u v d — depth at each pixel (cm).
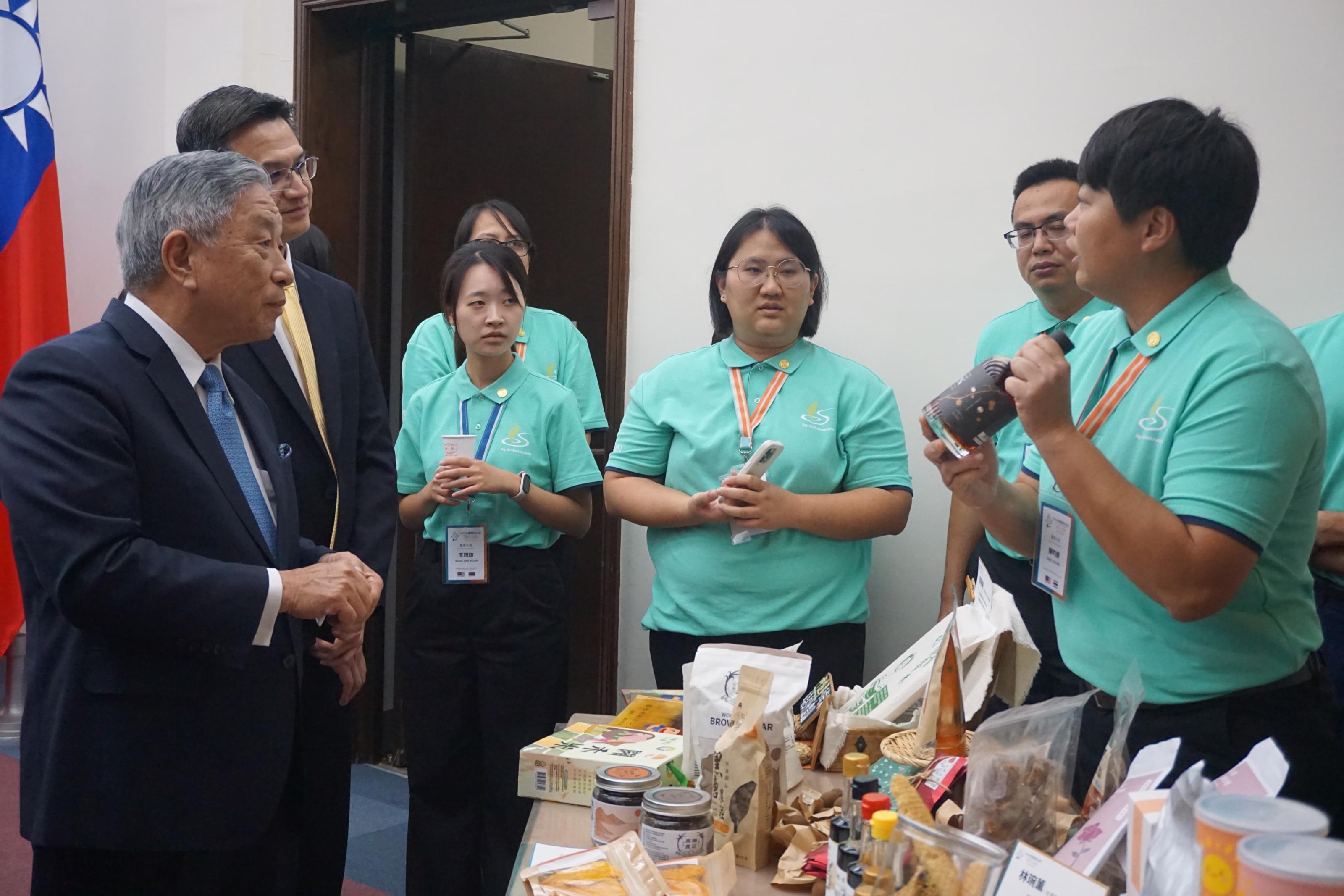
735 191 293
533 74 403
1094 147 126
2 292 365
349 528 204
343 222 372
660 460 239
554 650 259
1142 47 245
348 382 207
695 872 113
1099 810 101
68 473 137
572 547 276
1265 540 115
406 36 375
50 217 374
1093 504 118
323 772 192
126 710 143
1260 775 84
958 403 134
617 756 145
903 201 272
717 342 246
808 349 234
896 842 90
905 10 270
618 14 305
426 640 257
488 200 304
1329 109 228
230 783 150
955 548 249
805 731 156
